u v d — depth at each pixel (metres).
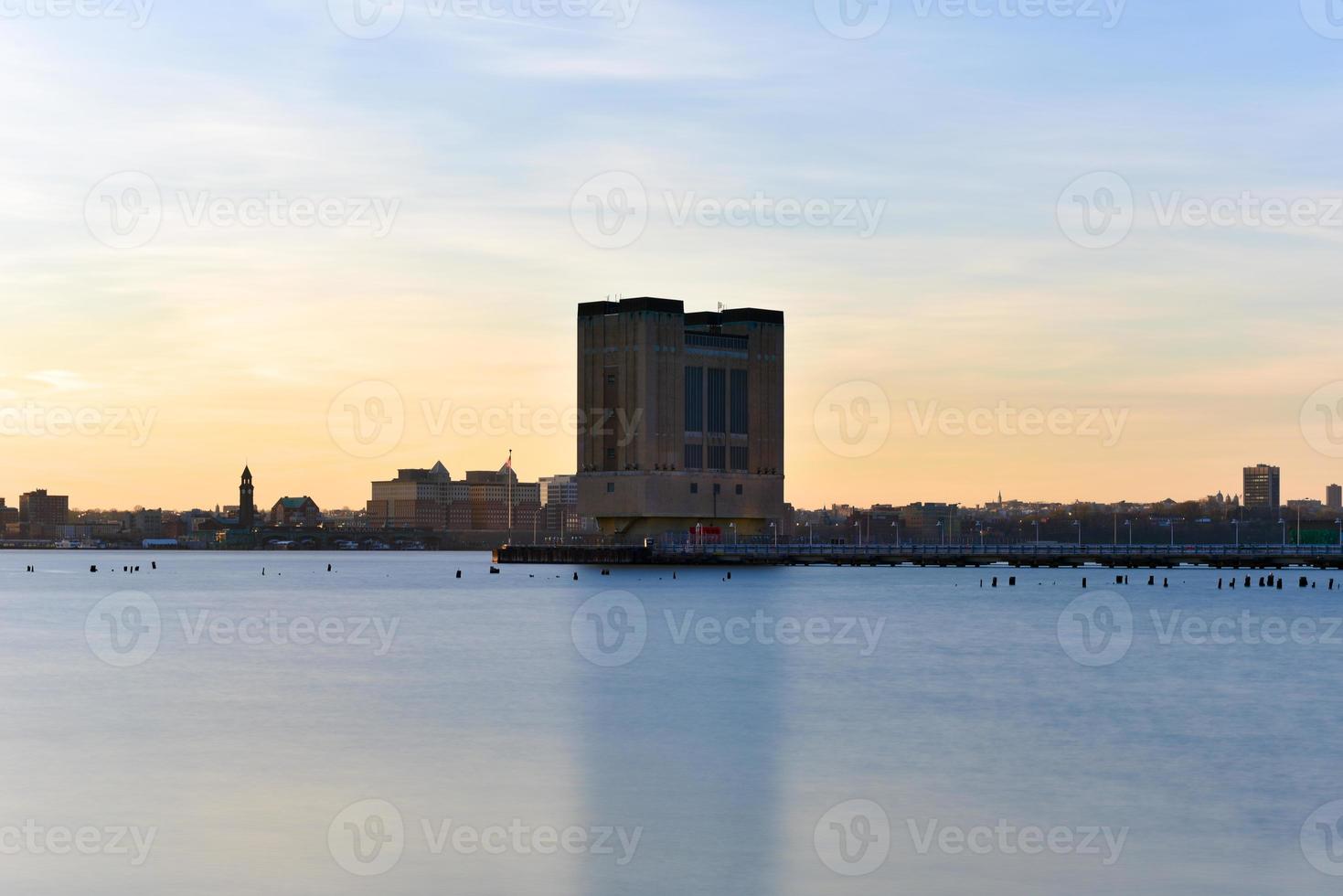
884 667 94.62
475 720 69.12
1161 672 91.94
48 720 68.94
